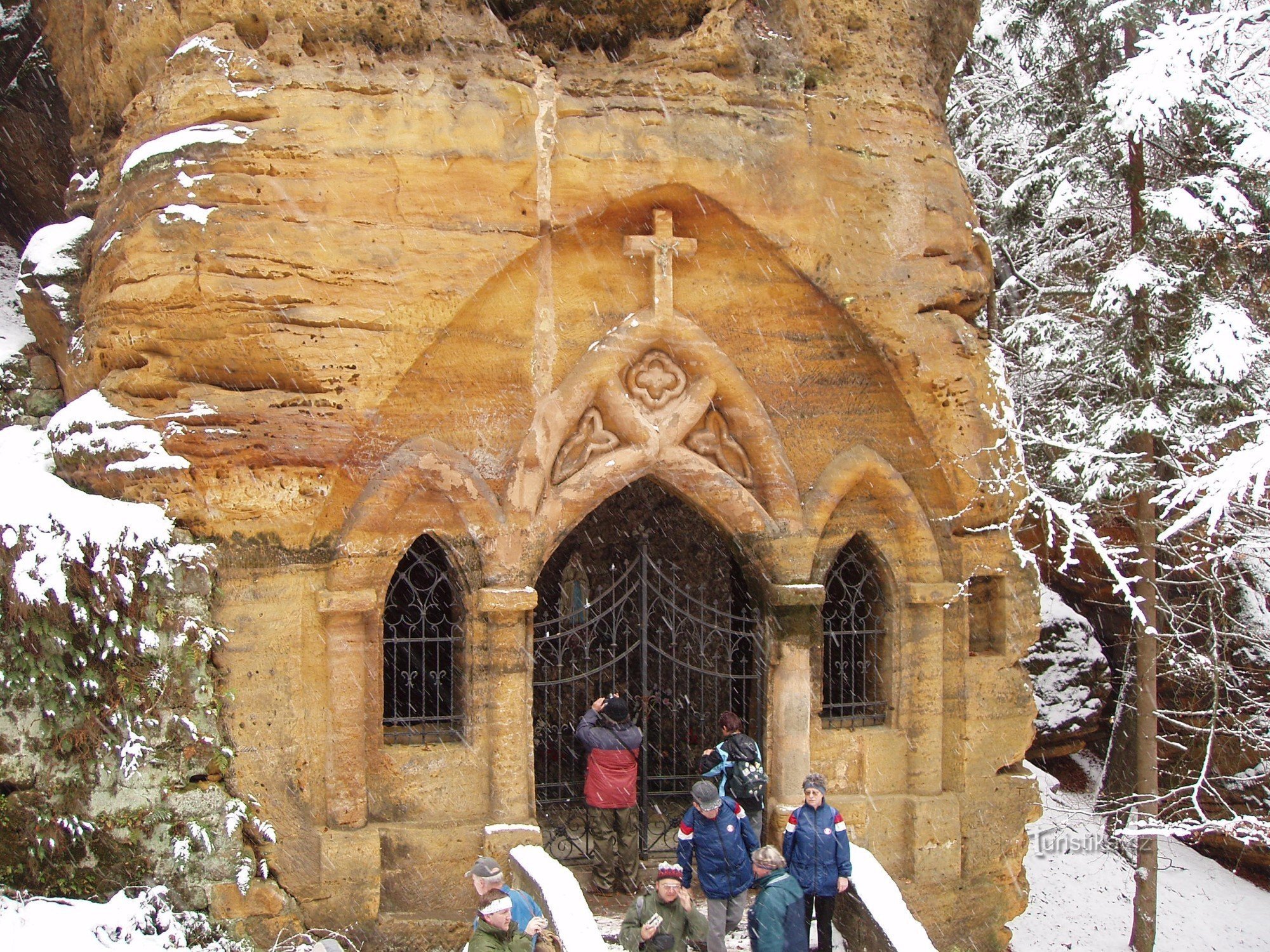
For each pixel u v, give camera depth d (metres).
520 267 9.34
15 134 12.20
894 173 10.06
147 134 8.84
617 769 9.85
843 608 11.24
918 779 10.59
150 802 8.33
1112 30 12.05
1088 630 16.17
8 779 8.40
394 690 9.54
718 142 9.41
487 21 9.08
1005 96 14.60
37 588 8.24
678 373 10.00
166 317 8.46
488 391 9.45
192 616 8.40
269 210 8.48
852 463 10.43
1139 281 11.12
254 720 8.67
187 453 8.48
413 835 9.14
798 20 9.79
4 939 7.63
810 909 8.71
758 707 10.53
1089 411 12.55
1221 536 13.45
